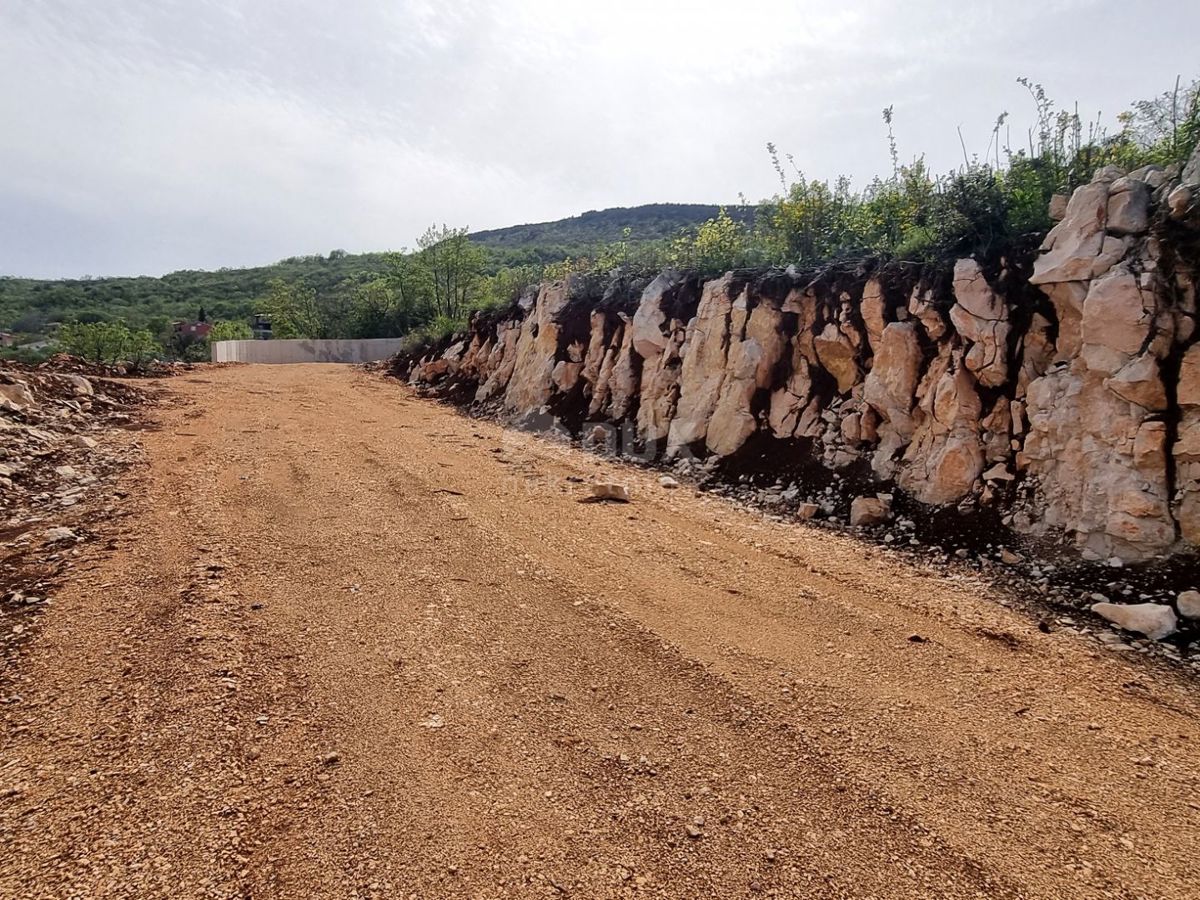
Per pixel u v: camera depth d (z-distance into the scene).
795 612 4.58
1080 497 5.33
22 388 10.31
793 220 10.53
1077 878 2.39
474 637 4.13
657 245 14.40
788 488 7.55
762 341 8.89
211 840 2.52
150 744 3.07
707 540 6.13
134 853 2.46
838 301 8.32
